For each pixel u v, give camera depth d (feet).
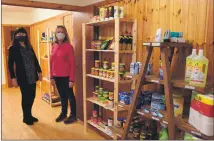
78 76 11.03
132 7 7.68
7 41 19.44
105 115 9.66
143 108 6.25
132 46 7.66
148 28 7.11
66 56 10.07
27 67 9.97
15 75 9.87
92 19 8.73
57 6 10.07
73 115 10.86
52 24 14.94
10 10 19.02
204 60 4.67
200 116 4.54
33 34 19.61
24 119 10.58
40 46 16.56
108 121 8.64
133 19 7.46
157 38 5.66
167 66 5.08
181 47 5.94
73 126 10.40
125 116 8.07
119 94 7.41
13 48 9.60
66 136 9.27
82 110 10.91
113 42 7.89
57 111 12.59
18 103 14.40
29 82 10.09
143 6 7.23
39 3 9.62
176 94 5.69
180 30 6.09
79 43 10.73
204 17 5.46
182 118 5.30
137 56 7.64
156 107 6.05
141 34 7.40
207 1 5.37
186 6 5.89
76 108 11.49
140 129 6.89
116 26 7.17
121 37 7.45
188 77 5.06
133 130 6.89
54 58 10.30
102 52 9.53
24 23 20.48
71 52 10.06
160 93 6.63
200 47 5.59
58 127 10.25
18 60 9.68
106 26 9.09
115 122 7.53
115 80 7.46
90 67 10.00
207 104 4.32
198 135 4.54
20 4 9.21
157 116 5.61
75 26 11.03
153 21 6.91
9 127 10.14
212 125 4.30
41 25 17.30
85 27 9.23
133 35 7.59
